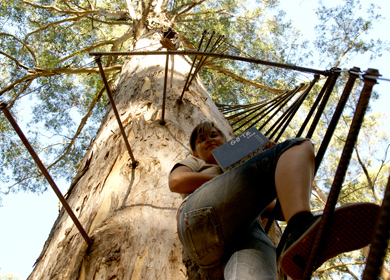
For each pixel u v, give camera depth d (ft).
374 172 31.19
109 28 36.81
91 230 7.25
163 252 6.25
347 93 4.45
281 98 12.79
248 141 5.21
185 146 9.48
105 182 8.80
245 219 4.67
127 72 16.80
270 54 30.01
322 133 31.53
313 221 3.89
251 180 4.61
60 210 10.21
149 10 26.66
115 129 11.34
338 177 3.66
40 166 5.88
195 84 14.26
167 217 7.01
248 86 30.48
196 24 31.86
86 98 33.68
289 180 4.20
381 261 2.32
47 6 31.76
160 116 11.06
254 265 4.37
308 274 3.95
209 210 4.65
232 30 31.27
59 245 7.54
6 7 33.30
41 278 6.93
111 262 6.19
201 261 5.03
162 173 8.38
